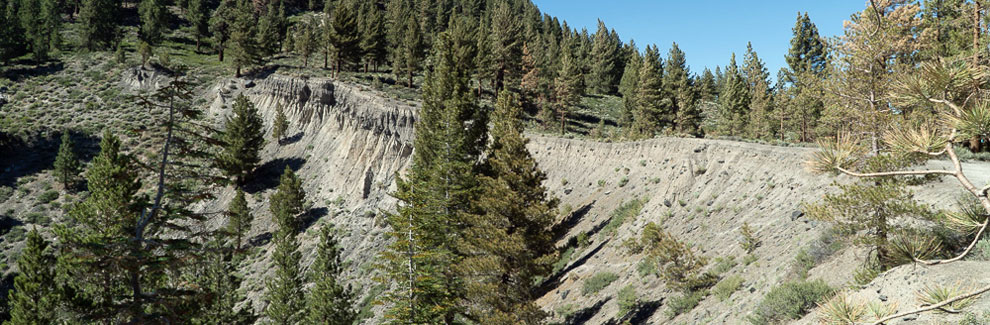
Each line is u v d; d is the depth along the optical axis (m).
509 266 26.89
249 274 50.97
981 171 20.88
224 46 113.31
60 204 63.50
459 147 33.12
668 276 23.42
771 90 107.75
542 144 59.84
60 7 141.00
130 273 18.23
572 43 143.75
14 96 90.12
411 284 24.64
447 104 34.69
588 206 45.22
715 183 34.81
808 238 20.30
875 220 14.23
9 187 65.94
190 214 18.70
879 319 5.04
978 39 30.75
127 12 149.38
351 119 71.62
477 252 27.81
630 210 38.41
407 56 95.81
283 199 58.03
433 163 34.00
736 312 17.77
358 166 64.19
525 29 151.25
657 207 36.31
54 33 112.19
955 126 4.32
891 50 29.94
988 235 12.48
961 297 4.63
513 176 28.16
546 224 28.48
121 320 18.53
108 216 22.78
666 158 42.56
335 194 61.84
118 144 27.05
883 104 28.44
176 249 17.97
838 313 5.45
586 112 103.56
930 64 4.64
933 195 18.64
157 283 23.94
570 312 27.48
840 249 17.64
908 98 4.85
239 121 65.06
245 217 56.50
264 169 68.88
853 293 13.34
